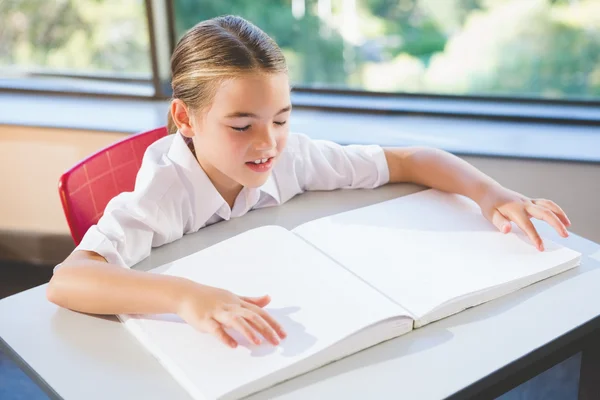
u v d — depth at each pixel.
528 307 0.98
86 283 0.96
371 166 1.31
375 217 1.19
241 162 1.09
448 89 2.11
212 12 2.12
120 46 2.17
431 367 0.87
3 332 0.93
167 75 2.17
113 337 0.92
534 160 1.83
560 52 2.00
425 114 2.07
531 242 1.11
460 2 2.00
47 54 2.22
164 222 1.13
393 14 2.06
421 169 1.30
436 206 1.23
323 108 2.13
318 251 1.06
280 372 0.83
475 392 0.85
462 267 1.04
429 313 0.94
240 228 1.19
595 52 1.98
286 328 0.89
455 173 1.26
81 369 0.87
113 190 1.32
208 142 1.11
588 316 0.96
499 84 2.08
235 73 1.03
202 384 0.81
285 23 2.12
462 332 0.93
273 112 1.06
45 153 2.07
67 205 1.23
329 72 2.16
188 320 0.90
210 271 1.02
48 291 0.99
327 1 2.07
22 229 2.20
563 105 2.04
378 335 0.90
